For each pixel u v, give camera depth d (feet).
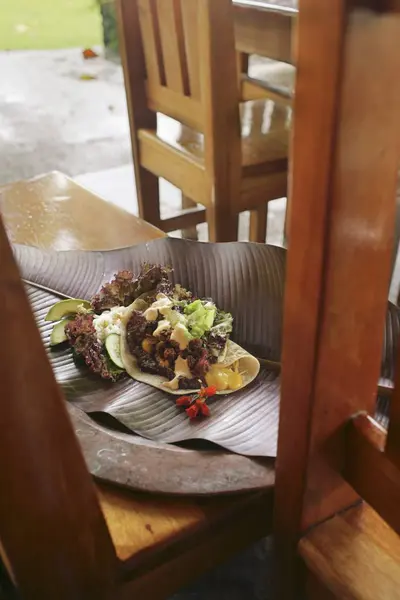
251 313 3.06
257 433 2.37
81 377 2.76
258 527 2.30
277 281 3.09
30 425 1.42
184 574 2.17
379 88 1.31
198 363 2.71
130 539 2.02
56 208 4.40
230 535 2.21
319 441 1.86
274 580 2.44
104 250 3.55
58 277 3.35
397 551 2.03
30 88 11.41
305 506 2.01
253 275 3.15
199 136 5.37
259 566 2.94
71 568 1.75
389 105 1.35
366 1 1.20
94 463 2.17
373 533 2.09
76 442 1.56
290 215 1.53
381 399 2.37
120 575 1.97
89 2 16.26
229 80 4.22
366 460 1.82
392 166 1.45
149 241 3.71
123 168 8.52
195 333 2.82
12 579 1.74
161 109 5.10
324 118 1.32
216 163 4.52
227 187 4.69
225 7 3.92
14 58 13.01
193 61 4.41
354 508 2.16
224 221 4.83
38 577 1.69
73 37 14.25
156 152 5.26
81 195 4.58
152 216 5.85
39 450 1.48
